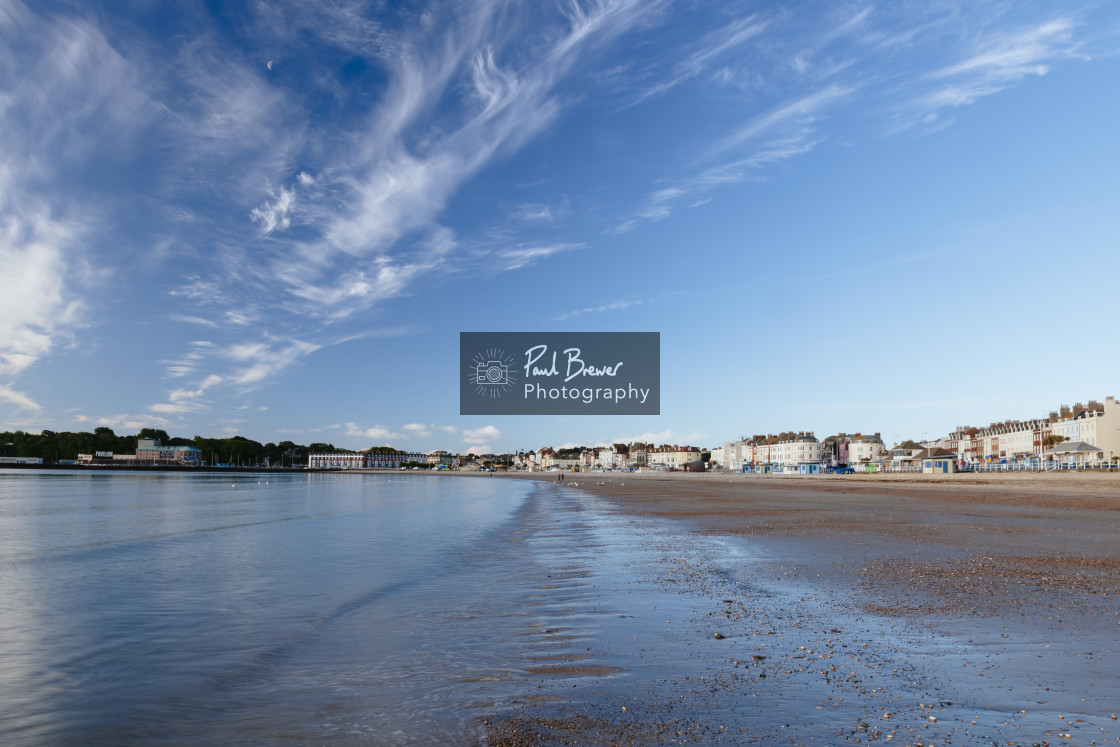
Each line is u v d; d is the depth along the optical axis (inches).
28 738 227.1
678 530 880.9
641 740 200.7
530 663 287.9
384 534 954.1
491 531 976.9
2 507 1749.5
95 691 274.8
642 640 318.3
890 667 266.1
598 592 445.7
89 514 1476.4
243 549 783.1
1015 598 397.7
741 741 197.9
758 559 580.7
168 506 1804.9
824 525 908.6
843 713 218.4
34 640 359.9
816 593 422.3
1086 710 217.2
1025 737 196.4
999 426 5556.1
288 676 286.5
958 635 313.7
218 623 393.7
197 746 216.7
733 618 358.3
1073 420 4630.9
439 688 260.7
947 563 541.3
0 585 545.3
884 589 430.9
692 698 236.7
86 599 478.3
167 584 540.1
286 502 2044.8
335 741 215.0
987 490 2079.2
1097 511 1157.1
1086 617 347.9
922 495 1829.5
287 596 476.7
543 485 3905.0
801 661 277.1
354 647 328.5
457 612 399.5
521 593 454.6
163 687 278.7
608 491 2534.5
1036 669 260.5
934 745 191.8
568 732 209.9
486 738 208.8
